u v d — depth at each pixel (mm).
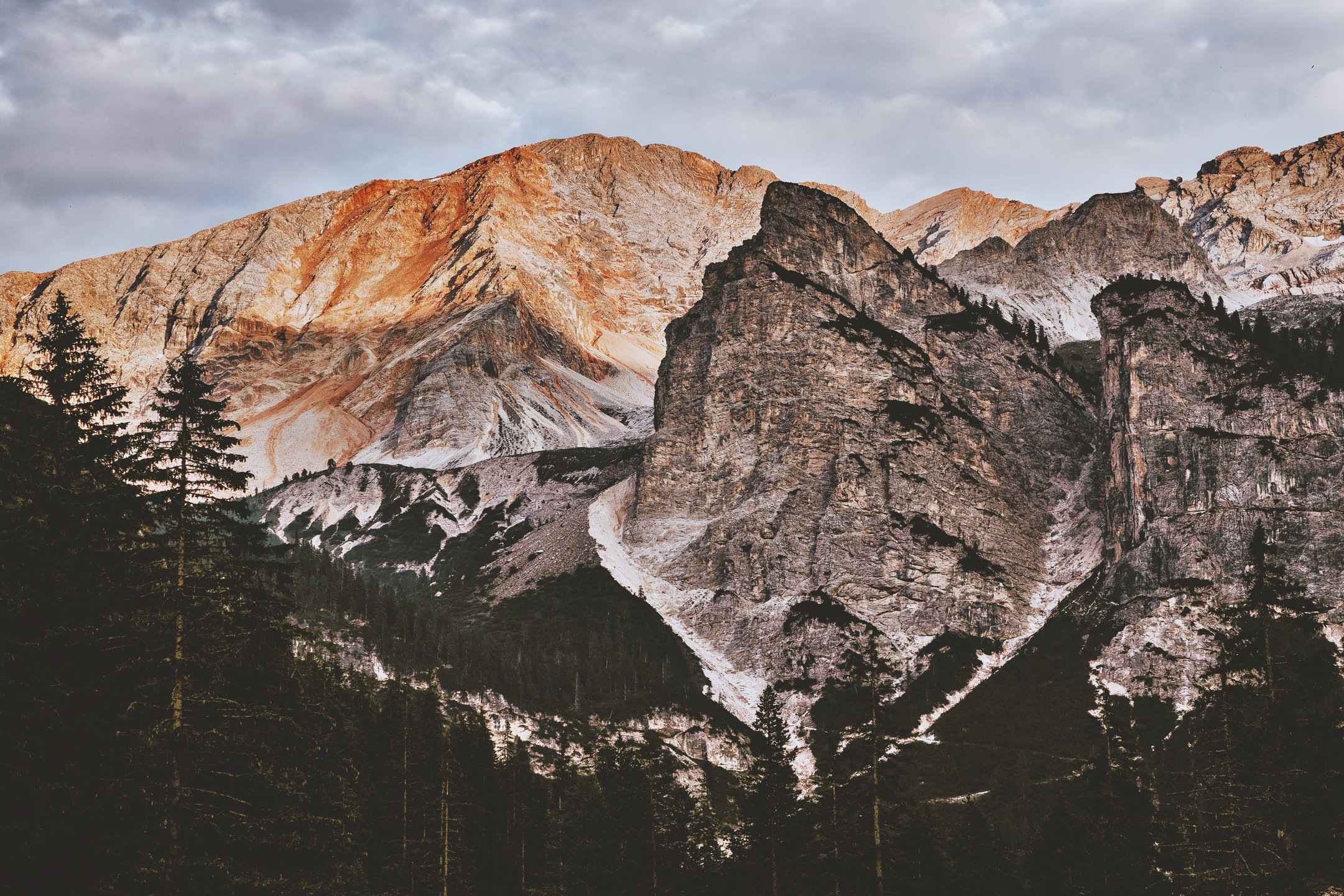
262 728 66250
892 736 94688
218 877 61844
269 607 66688
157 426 65125
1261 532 80062
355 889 102375
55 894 55688
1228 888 80000
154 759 61875
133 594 62656
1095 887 112438
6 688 57781
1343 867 72875
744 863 112562
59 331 68438
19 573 60906
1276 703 77312
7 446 64188
